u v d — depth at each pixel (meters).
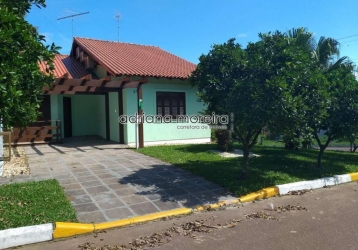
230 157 9.14
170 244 3.65
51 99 13.19
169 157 8.92
